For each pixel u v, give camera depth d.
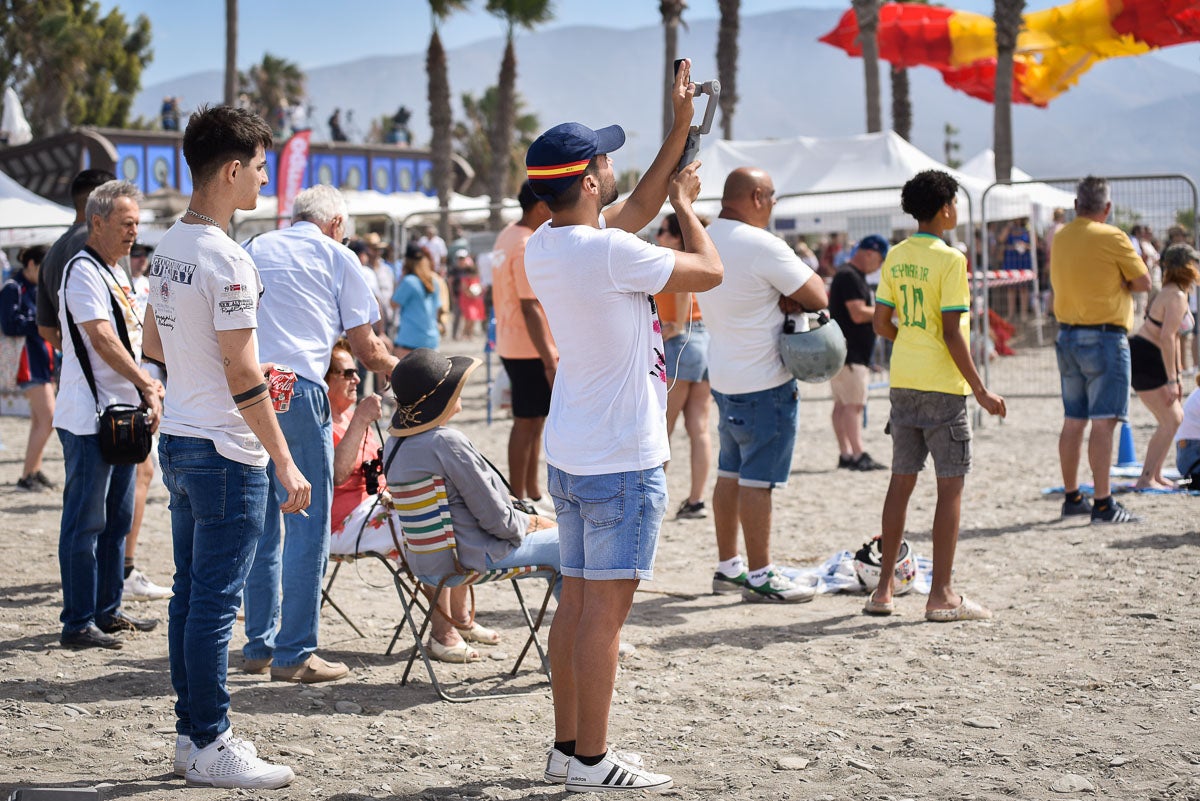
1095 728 4.36
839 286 10.61
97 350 5.45
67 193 33.88
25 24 49.22
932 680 5.04
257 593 5.22
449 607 5.62
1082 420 8.27
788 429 6.38
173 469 3.91
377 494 5.44
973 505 9.03
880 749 4.22
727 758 4.18
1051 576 6.80
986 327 13.55
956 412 5.92
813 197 18.36
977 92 27.66
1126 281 7.95
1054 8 23.11
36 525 8.70
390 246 21.55
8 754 4.22
